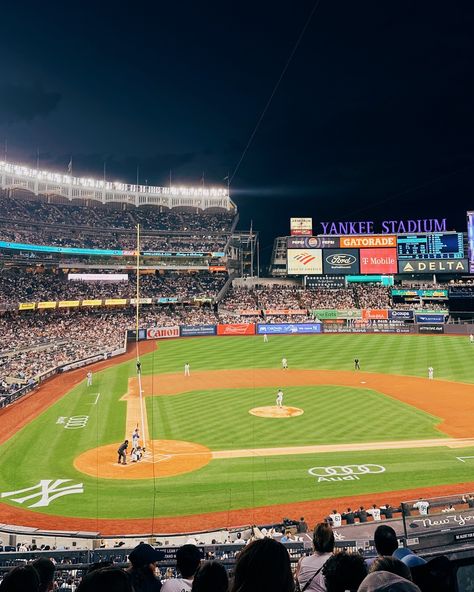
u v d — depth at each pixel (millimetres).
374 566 3289
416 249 93375
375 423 36594
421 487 24391
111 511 22344
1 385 49156
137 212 107438
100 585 3051
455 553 3934
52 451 31250
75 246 90625
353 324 87375
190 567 4883
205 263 100562
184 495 24016
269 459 29062
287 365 62406
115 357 70062
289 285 103688
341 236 94625
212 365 62938
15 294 78250
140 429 35750
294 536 17484
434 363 61188
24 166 91000
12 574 3584
